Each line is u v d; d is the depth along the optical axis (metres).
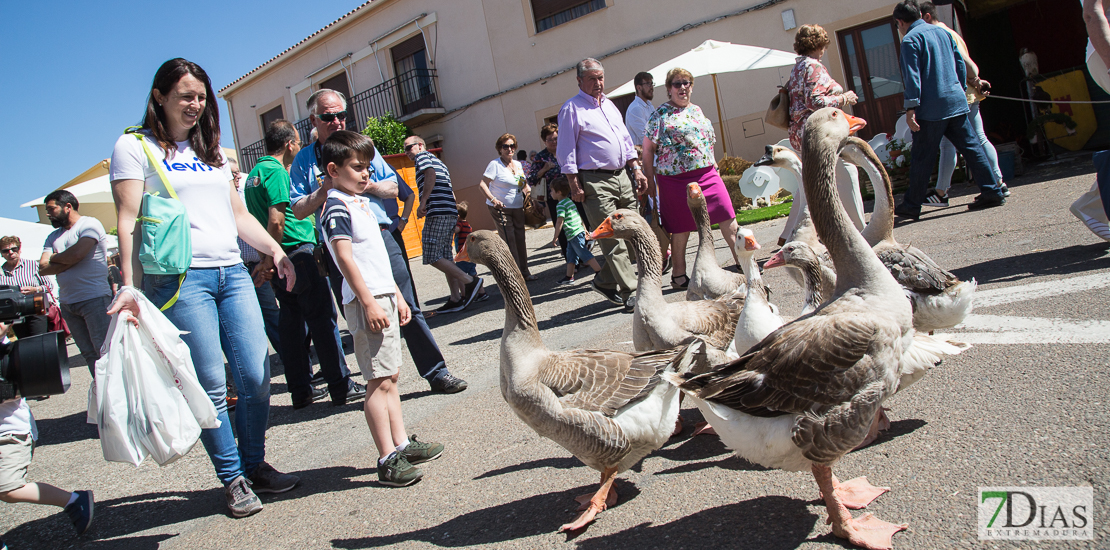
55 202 6.69
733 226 6.88
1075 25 13.05
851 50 13.87
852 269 2.65
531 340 3.10
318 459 4.43
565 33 17.83
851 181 5.27
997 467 2.71
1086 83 12.05
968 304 3.40
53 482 4.71
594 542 2.77
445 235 8.96
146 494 4.27
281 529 3.45
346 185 3.96
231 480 3.70
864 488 2.73
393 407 3.90
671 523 2.80
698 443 3.66
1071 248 5.50
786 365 2.39
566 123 6.70
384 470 3.78
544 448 3.91
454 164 21.17
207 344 3.53
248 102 27.17
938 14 11.82
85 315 6.58
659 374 2.95
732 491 2.99
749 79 14.96
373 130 19.23
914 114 7.75
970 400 3.34
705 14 15.38
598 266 9.15
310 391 5.83
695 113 6.79
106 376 3.13
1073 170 9.72
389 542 3.11
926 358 2.69
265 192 5.18
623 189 6.84
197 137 3.64
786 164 4.04
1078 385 3.20
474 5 19.47
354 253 3.81
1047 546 2.20
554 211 13.16
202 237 3.55
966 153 7.85
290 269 3.94
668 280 8.17
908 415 3.37
